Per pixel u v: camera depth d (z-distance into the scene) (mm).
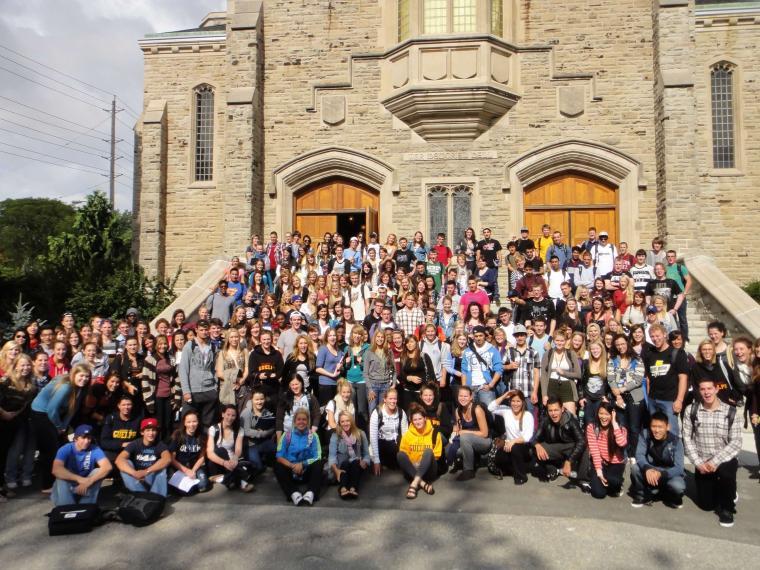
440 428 8250
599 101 16109
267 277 13852
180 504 6977
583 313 11289
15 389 7414
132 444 7133
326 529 6191
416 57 15859
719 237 16516
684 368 8016
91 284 16141
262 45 17109
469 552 5652
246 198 16156
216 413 8586
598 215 16406
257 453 7848
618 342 8266
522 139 16250
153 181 18016
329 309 11594
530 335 9867
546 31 16344
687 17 15273
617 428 7254
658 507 6895
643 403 8180
